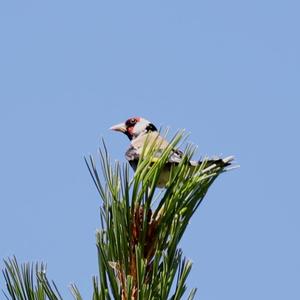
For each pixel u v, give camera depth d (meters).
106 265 5.46
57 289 5.29
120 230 5.68
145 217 5.84
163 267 5.49
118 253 5.66
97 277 5.48
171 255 5.67
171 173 6.07
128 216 5.76
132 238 5.86
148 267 5.80
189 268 5.52
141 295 5.31
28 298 5.25
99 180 5.79
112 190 5.77
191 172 6.08
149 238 5.89
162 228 5.90
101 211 5.74
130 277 5.34
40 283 5.28
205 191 6.04
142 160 6.03
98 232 5.68
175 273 5.50
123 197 5.77
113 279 5.44
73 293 5.33
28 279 5.28
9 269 5.29
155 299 5.38
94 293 5.36
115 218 5.70
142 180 5.91
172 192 5.98
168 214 5.92
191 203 5.99
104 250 5.62
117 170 5.81
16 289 5.25
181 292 5.43
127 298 5.34
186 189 6.00
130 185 5.89
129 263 5.71
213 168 6.19
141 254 5.75
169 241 5.77
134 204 5.89
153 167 5.93
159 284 5.47
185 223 5.89
